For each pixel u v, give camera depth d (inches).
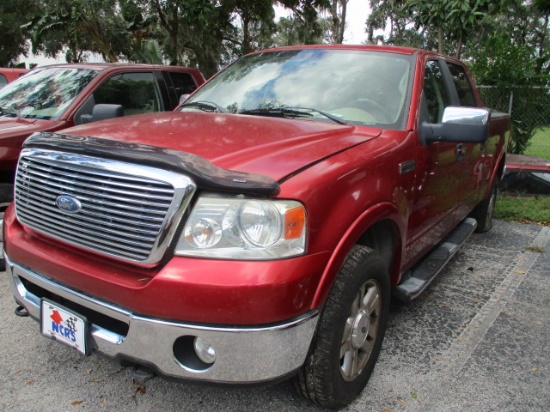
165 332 79.6
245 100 136.7
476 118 117.8
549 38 1466.5
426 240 140.8
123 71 228.2
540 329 140.3
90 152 84.4
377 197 100.0
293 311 80.1
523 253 205.5
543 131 398.6
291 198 80.4
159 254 78.8
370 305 103.4
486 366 121.0
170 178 77.2
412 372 117.7
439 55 162.7
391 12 1332.4
